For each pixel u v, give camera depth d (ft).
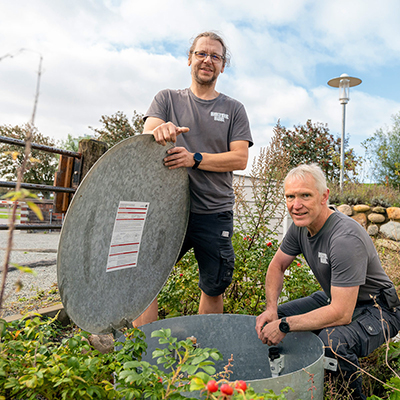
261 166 11.82
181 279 9.12
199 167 6.37
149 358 5.03
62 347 3.61
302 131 46.19
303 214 5.57
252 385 3.21
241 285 9.75
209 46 6.69
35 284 11.45
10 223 1.81
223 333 5.55
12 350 3.23
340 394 4.87
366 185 28.07
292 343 5.28
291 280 9.61
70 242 3.74
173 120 7.00
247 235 10.86
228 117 7.06
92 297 4.40
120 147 4.05
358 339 5.36
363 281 5.32
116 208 4.41
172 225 5.81
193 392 3.20
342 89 27.14
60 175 8.87
